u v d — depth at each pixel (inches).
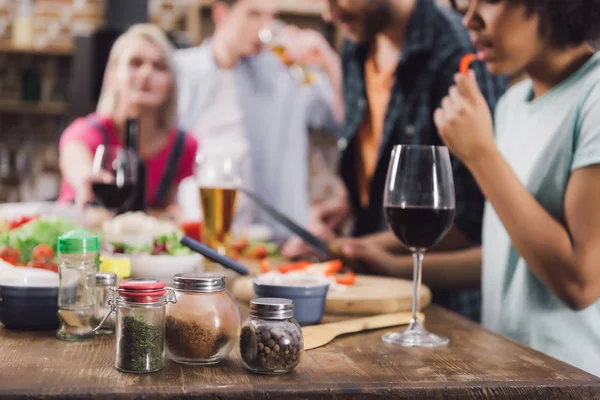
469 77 52.7
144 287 34.1
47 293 42.7
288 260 79.2
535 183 57.6
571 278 50.6
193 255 56.7
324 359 38.2
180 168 131.1
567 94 57.1
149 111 127.4
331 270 62.4
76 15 215.8
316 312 46.1
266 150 185.8
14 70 212.8
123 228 66.4
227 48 181.6
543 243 50.6
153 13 213.0
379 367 36.6
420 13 90.8
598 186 50.4
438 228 42.1
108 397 30.6
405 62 90.2
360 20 92.1
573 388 33.9
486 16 54.9
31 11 213.0
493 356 39.6
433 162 42.1
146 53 126.3
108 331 42.6
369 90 100.3
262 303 35.2
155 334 34.5
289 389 32.2
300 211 187.2
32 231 51.7
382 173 92.7
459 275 72.3
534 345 57.4
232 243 81.9
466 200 80.0
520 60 55.8
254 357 34.4
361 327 45.6
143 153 127.8
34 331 43.5
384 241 83.1
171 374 34.2
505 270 61.5
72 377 32.9
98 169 76.2
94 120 128.6
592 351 55.4
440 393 33.0
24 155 212.5
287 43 131.5
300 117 186.7
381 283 59.4
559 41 55.2
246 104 183.8
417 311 46.2
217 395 31.5
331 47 207.6
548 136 57.4
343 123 103.2
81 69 191.9
